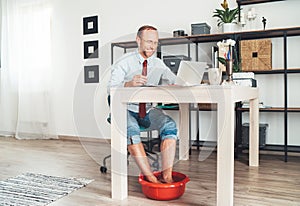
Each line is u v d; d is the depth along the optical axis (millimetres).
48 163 2902
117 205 1830
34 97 4535
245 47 3188
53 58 4543
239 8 3352
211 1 3570
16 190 2105
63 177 2414
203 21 3623
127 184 2043
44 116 4516
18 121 4562
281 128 3318
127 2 4062
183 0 3723
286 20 3240
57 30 4512
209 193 2008
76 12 4387
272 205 1800
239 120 3123
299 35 3186
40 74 4516
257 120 2721
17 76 4688
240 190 2068
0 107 4785
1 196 1986
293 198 1913
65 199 1938
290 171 2557
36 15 4512
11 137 4648
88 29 4316
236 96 1785
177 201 1874
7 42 4707
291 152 3070
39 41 4508
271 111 3080
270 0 3260
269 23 3309
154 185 1870
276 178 2350
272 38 3307
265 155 3207
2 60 4754
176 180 2059
